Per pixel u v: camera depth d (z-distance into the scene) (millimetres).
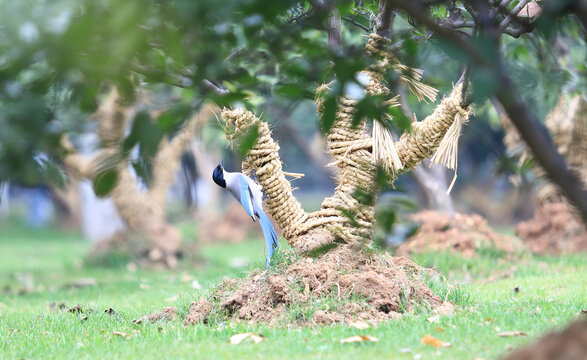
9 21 3754
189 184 6113
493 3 8656
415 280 11844
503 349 8305
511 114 4840
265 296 11195
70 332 11289
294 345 9055
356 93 5059
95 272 25281
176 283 20391
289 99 5109
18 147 4043
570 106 19797
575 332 5977
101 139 4297
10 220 64875
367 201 5789
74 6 3830
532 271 18312
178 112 4367
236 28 6277
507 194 47562
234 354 8695
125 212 26641
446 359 8031
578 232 22047
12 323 12656
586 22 4797
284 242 15148
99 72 4094
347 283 10977
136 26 3885
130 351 9297
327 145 11750
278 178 11945
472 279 17906
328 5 5410
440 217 21641
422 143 11180
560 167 4996
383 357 8273
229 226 40719
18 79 4297
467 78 7539
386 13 8266
